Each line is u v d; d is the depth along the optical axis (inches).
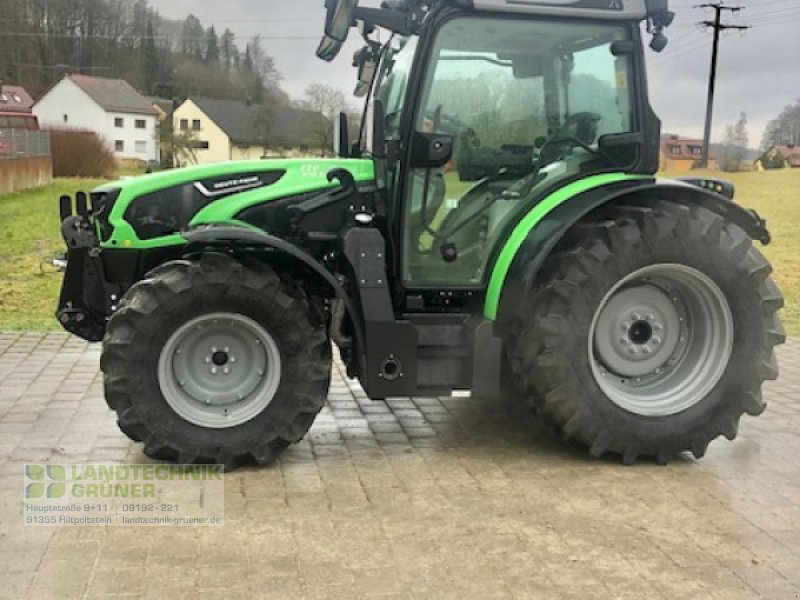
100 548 139.6
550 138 189.6
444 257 189.0
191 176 188.5
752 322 186.9
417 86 180.2
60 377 251.1
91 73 2325.3
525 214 186.4
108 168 1300.4
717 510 159.9
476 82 184.7
